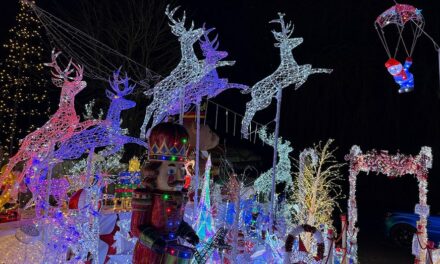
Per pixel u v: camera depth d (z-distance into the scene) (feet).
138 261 13.29
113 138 21.20
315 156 37.78
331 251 22.12
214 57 24.45
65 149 19.35
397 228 46.16
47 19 22.22
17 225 20.72
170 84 24.53
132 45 65.77
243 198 28.66
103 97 63.87
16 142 56.24
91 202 17.49
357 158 31.99
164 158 13.66
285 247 19.58
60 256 15.70
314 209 35.27
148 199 13.41
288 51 26.99
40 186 16.81
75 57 35.83
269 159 73.00
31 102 59.88
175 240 13.62
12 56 56.75
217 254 20.86
